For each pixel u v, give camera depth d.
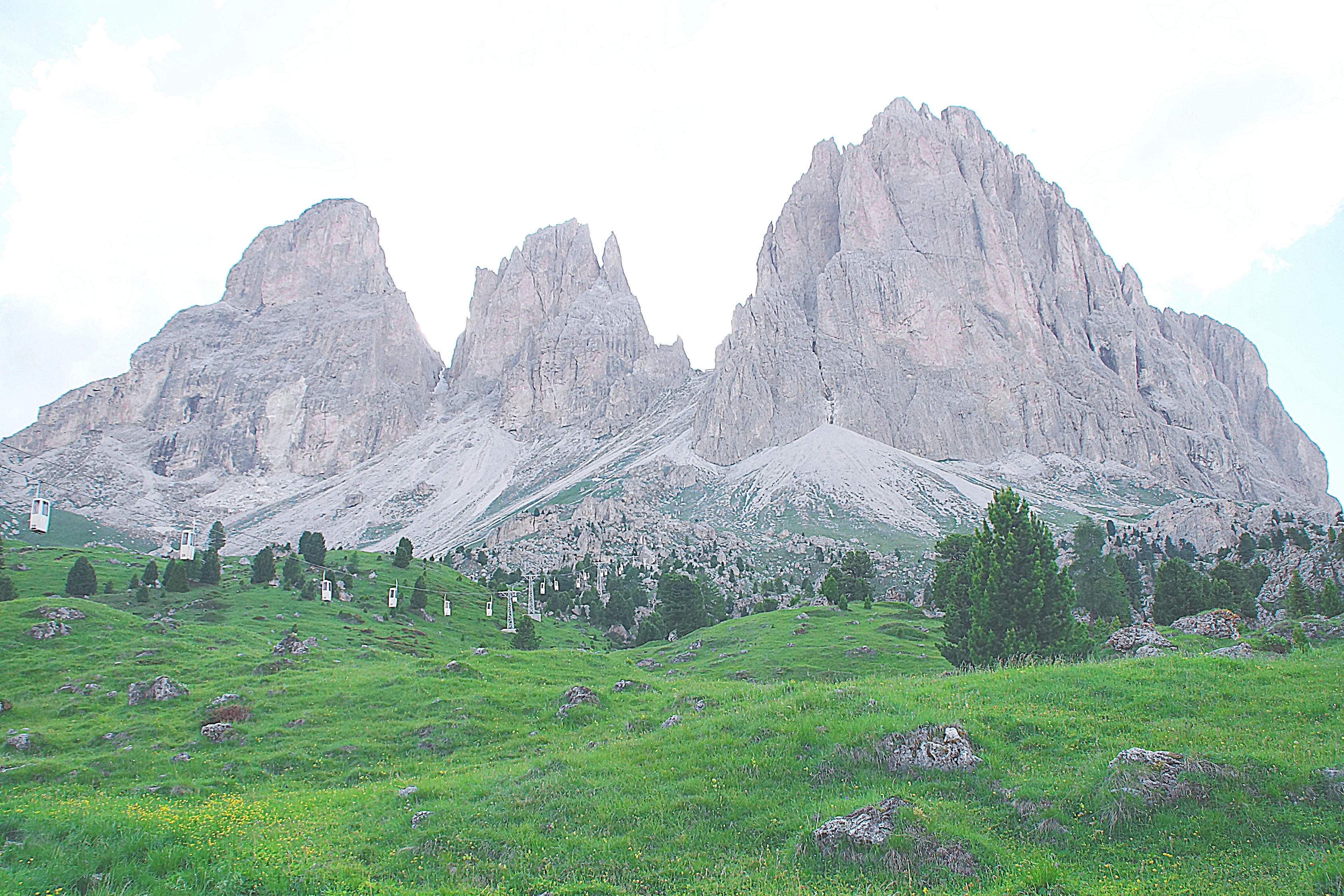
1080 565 95.38
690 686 45.00
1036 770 23.05
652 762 27.27
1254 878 17.14
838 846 20.06
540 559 188.75
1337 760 20.56
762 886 19.45
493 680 46.25
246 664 52.12
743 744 27.42
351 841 23.91
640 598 143.38
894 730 25.27
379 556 141.12
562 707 39.91
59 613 60.38
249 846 22.56
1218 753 21.67
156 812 25.19
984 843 19.58
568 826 23.44
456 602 116.69
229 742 37.94
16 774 33.72
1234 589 96.44
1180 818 19.42
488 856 22.22
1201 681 28.53
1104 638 53.50
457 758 35.00
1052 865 18.44
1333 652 34.62
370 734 38.25
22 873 19.20
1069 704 27.88
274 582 110.94
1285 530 144.38
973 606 53.41
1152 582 131.25
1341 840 17.75
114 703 44.91
